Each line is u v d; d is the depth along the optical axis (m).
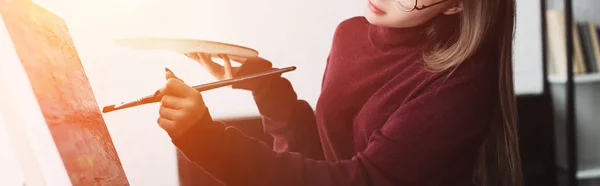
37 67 1.07
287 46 1.46
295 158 1.47
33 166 1.04
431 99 1.44
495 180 1.49
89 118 1.24
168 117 1.43
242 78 1.45
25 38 1.07
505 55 1.47
